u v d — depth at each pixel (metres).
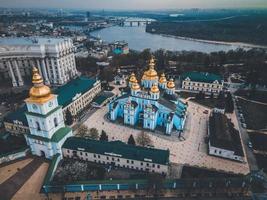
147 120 140.50
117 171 108.06
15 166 107.38
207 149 125.31
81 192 95.88
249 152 122.44
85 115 161.12
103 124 149.50
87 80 190.25
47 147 108.94
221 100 175.62
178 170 109.31
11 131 137.00
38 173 103.81
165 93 157.50
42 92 102.31
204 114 161.25
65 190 95.25
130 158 106.94
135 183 94.88
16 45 195.62
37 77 100.94
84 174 100.62
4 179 100.00
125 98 151.50
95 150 111.19
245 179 95.19
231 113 162.25
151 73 146.38
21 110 142.25
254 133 138.75
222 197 93.25
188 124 148.75
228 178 95.44
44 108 103.00
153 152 108.69
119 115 156.75
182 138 134.50
